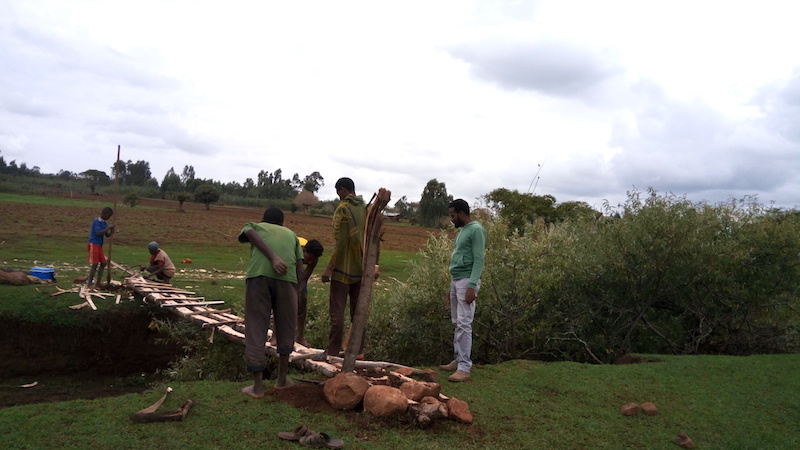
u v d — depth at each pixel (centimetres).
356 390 480
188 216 5319
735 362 745
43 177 11019
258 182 12506
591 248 1046
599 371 686
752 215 1038
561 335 953
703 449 466
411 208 7806
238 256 2492
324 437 411
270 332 833
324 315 1002
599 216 1122
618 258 981
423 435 444
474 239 609
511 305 920
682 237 947
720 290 984
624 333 1010
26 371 1071
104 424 423
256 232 509
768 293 969
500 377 643
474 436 453
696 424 522
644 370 696
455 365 674
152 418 432
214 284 1514
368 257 536
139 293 1241
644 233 962
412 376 599
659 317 1031
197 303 1105
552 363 730
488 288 920
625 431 494
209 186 7156
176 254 2373
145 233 3250
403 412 463
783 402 593
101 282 1377
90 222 3594
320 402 493
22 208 4297
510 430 474
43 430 406
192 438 406
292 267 518
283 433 419
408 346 948
